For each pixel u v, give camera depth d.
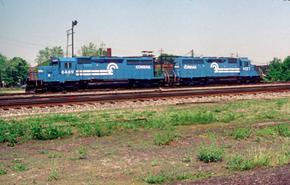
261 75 67.12
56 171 14.11
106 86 54.22
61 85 51.12
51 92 50.16
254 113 30.12
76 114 28.88
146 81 56.59
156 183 12.35
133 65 55.41
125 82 55.06
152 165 14.92
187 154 16.77
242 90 42.53
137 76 55.59
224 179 11.37
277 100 38.19
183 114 28.11
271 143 19.08
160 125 24.33
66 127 22.91
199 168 14.24
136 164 15.15
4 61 119.88
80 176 13.41
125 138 20.80
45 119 26.33
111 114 29.06
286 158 14.69
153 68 56.91
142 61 56.12
